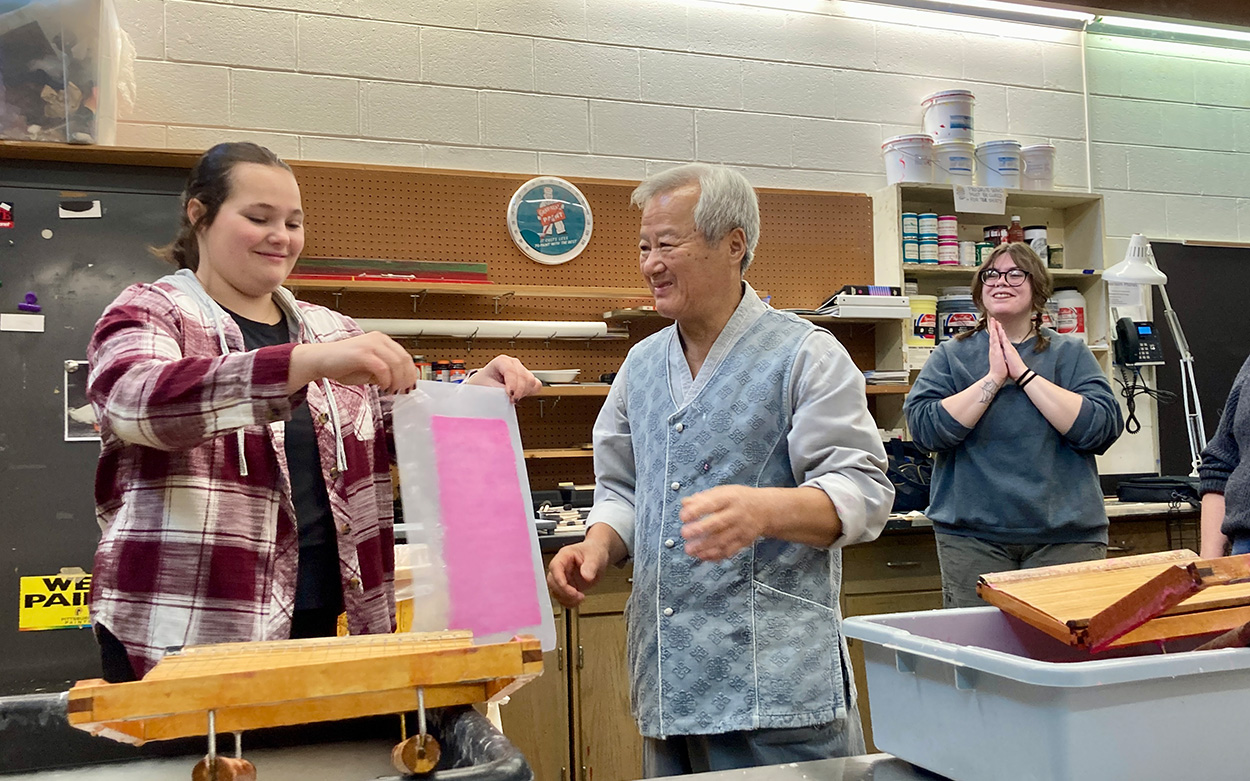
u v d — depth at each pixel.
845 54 3.88
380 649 0.74
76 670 2.54
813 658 1.34
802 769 0.96
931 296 3.69
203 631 1.11
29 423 2.55
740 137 3.73
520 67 3.48
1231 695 0.79
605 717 2.72
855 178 3.88
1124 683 0.74
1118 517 3.28
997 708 0.81
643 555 1.43
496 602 0.93
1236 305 4.30
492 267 3.38
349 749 0.96
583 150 3.54
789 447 1.37
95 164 2.66
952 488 2.50
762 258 3.69
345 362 0.93
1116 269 3.71
